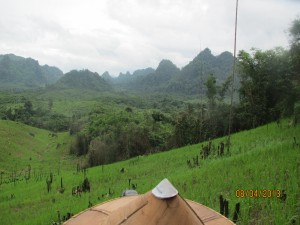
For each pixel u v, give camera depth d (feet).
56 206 59.57
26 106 381.81
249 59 128.26
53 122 356.38
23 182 123.95
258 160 49.26
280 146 54.70
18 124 300.61
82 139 211.61
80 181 90.02
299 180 34.14
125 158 164.66
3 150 208.44
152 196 13.79
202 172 52.03
